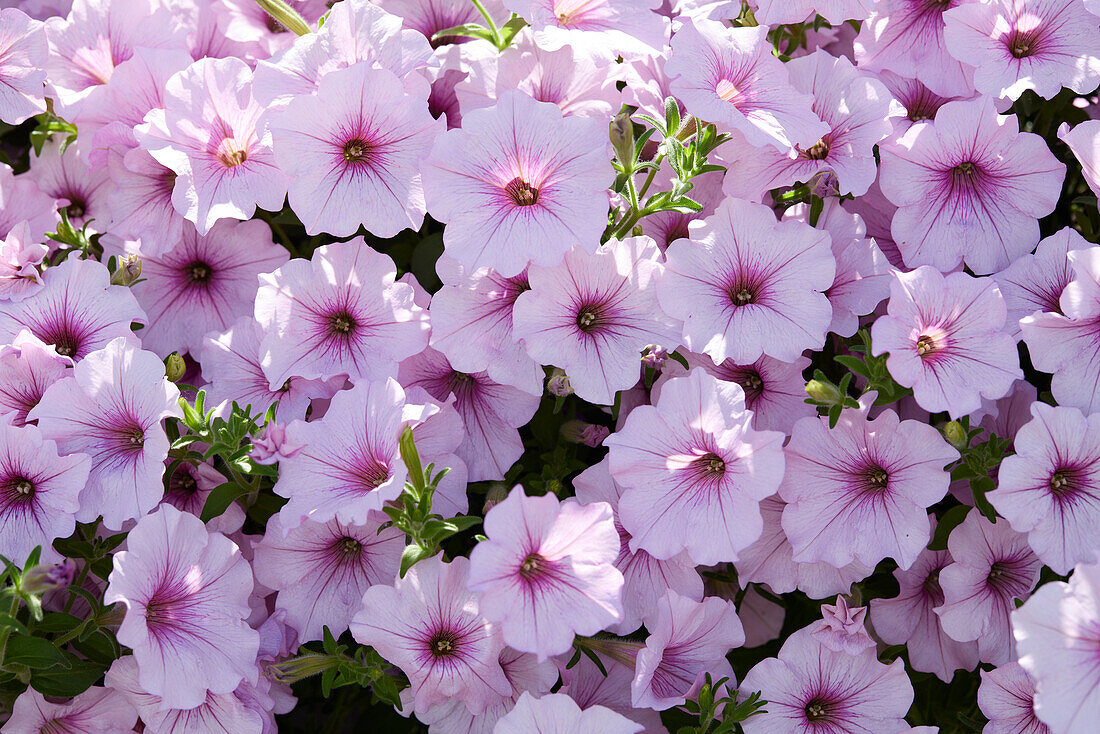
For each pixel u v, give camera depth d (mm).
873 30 868
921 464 799
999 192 842
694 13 866
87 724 812
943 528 824
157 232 856
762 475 785
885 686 812
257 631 811
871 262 830
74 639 824
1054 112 901
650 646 789
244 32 884
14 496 810
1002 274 823
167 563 793
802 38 910
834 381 862
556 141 796
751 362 807
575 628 770
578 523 774
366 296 822
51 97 888
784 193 853
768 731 807
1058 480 791
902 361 788
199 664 792
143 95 856
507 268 788
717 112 810
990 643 818
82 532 831
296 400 821
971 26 851
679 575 809
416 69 826
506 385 831
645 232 848
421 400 812
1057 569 785
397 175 817
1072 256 797
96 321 835
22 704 800
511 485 843
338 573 823
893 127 839
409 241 898
